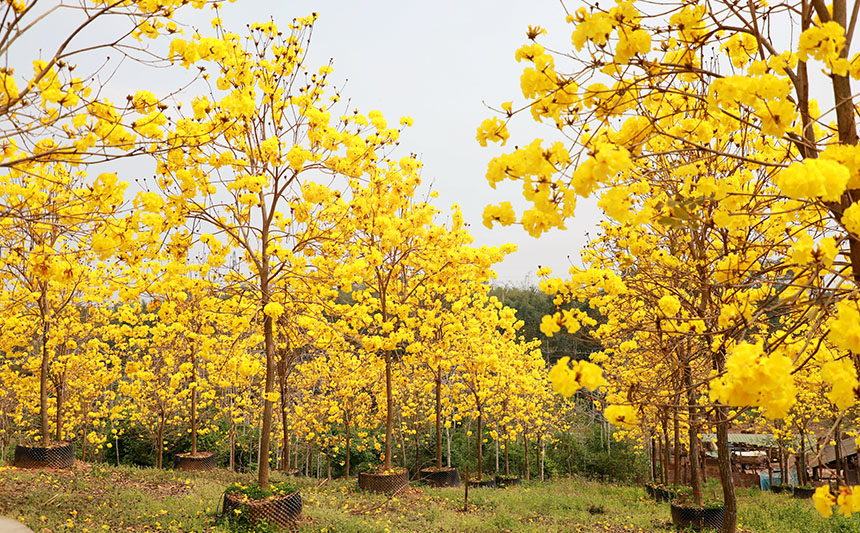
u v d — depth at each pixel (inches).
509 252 369.7
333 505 330.6
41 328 371.2
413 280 427.2
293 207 292.7
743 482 801.6
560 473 869.8
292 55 274.7
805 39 69.5
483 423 722.8
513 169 76.1
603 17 75.6
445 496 392.8
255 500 259.4
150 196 144.1
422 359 422.6
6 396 516.4
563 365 68.2
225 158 250.4
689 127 108.7
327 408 587.8
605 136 89.3
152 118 139.0
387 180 377.7
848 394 67.3
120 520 245.6
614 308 239.1
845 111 78.5
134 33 131.0
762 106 70.1
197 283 275.4
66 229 135.6
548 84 78.5
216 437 796.0
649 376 212.7
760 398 60.5
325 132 271.3
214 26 246.7
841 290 69.1
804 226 98.4
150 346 510.6
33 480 299.3
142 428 759.7
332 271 315.3
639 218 75.9
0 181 243.9
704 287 146.9
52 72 122.6
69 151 114.5
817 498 69.8
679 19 86.6
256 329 288.0
